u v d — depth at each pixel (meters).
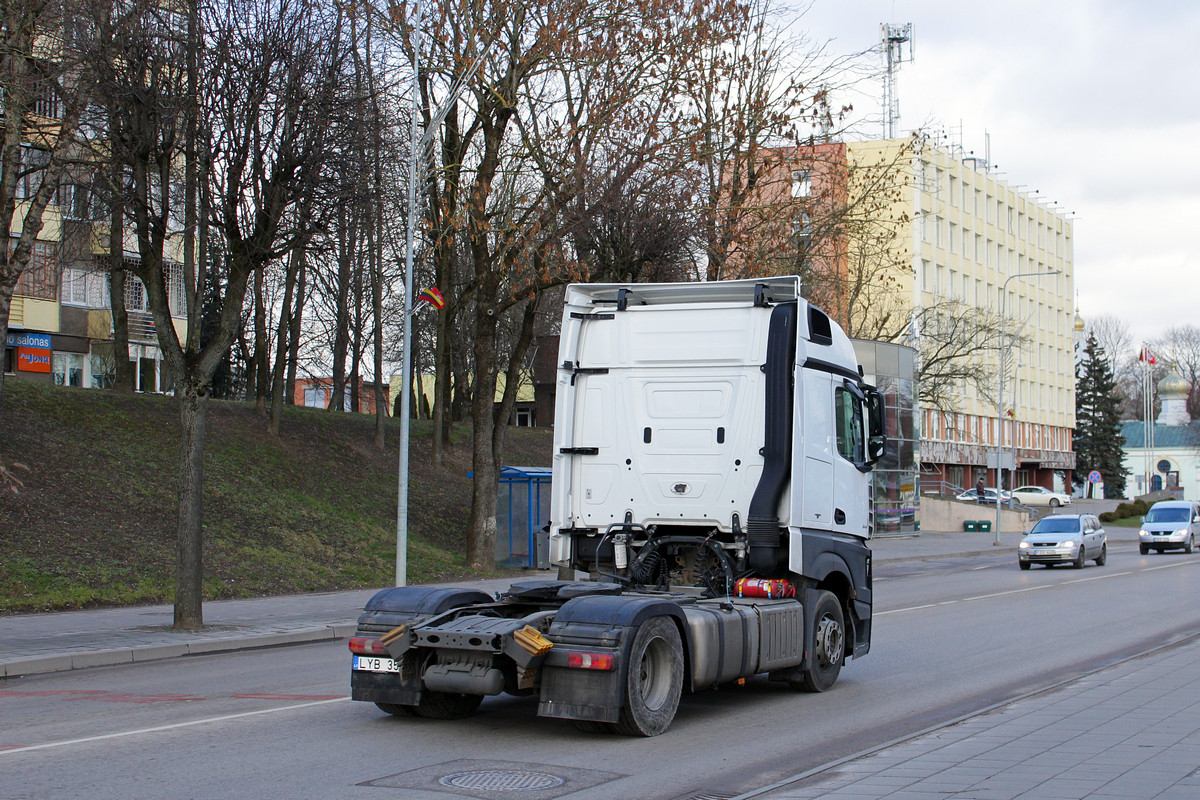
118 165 15.85
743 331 10.43
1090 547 33.75
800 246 26.80
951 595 23.11
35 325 36.66
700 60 24.06
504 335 47.59
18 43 15.12
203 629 15.71
